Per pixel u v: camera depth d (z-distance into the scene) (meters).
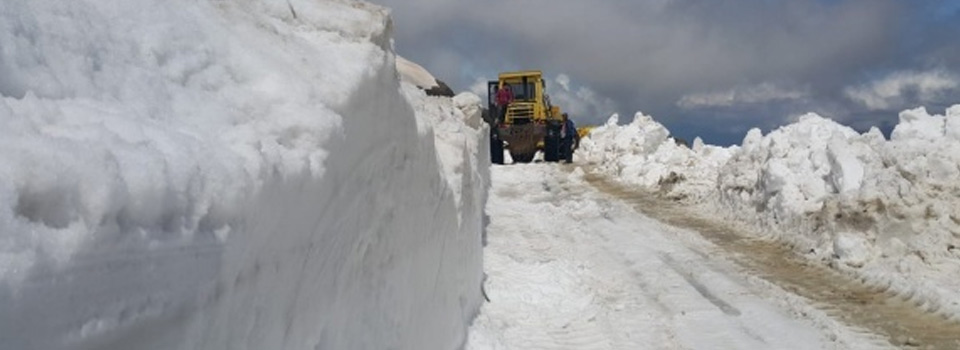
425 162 4.36
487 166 15.21
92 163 1.40
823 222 9.03
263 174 2.00
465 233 5.94
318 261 2.54
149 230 1.51
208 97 2.21
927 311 6.46
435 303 4.59
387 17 3.87
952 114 9.02
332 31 3.52
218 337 1.81
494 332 5.88
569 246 9.52
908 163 8.29
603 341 5.89
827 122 11.23
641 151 20.64
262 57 2.64
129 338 1.45
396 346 3.63
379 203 3.32
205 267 1.72
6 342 1.15
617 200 14.08
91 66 1.85
